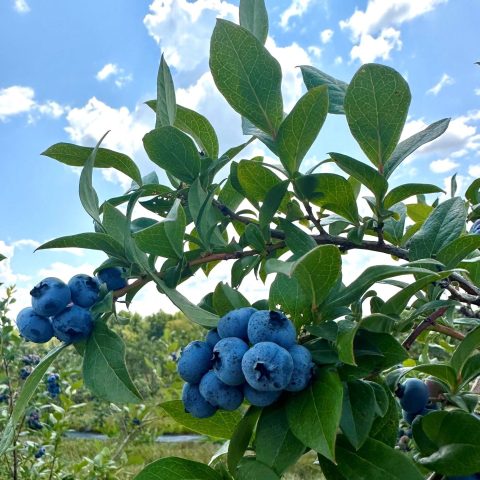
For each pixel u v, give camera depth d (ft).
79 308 0.73
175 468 0.69
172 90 0.90
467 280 0.99
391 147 0.85
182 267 0.79
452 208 0.89
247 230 0.88
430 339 1.39
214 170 0.90
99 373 0.70
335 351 0.64
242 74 0.85
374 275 0.66
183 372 0.65
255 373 0.57
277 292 0.70
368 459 0.64
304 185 0.89
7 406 3.30
